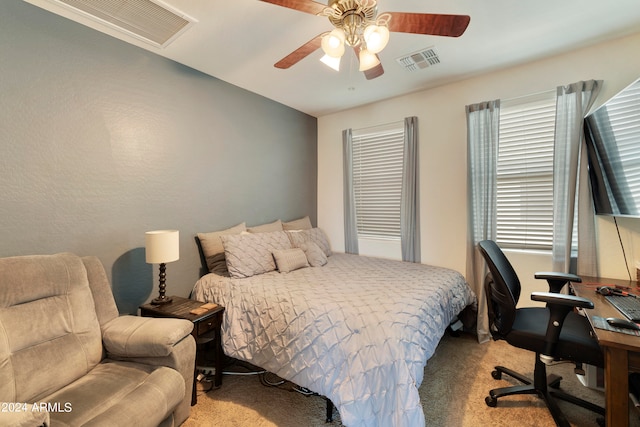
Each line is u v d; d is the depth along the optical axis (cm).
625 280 216
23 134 171
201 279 253
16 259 143
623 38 219
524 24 200
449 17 133
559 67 244
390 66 261
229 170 299
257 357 190
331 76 282
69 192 190
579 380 207
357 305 175
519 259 265
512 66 263
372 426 135
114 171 212
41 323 139
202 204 274
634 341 116
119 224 215
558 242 241
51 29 181
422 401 184
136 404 122
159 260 204
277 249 284
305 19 192
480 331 270
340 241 400
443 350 254
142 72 228
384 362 142
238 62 253
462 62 255
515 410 175
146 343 152
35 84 175
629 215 189
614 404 119
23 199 171
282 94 329
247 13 186
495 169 268
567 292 234
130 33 207
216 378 204
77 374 144
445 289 227
